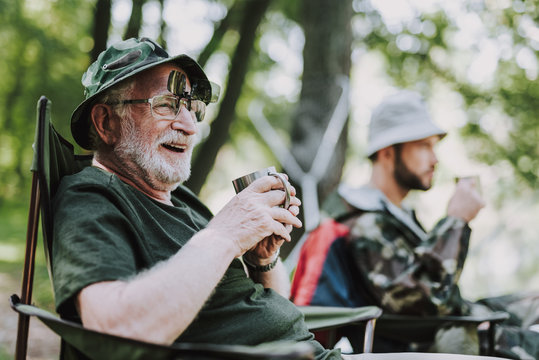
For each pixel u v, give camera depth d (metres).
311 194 3.63
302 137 4.77
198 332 1.51
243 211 1.50
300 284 2.41
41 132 1.47
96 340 1.22
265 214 1.50
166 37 6.12
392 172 2.62
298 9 8.07
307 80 4.88
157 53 1.77
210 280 1.32
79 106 1.71
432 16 7.61
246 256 1.86
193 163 6.14
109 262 1.31
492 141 8.01
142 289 1.24
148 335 1.22
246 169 13.26
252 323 1.57
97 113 1.75
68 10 8.97
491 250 4.82
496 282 4.81
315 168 3.81
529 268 4.73
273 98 10.23
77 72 10.04
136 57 1.73
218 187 13.51
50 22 9.20
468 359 1.77
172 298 1.25
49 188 1.57
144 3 5.66
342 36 4.90
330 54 4.86
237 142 11.97
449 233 2.29
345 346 2.39
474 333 2.24
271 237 1.80
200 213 2.03
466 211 2.32
